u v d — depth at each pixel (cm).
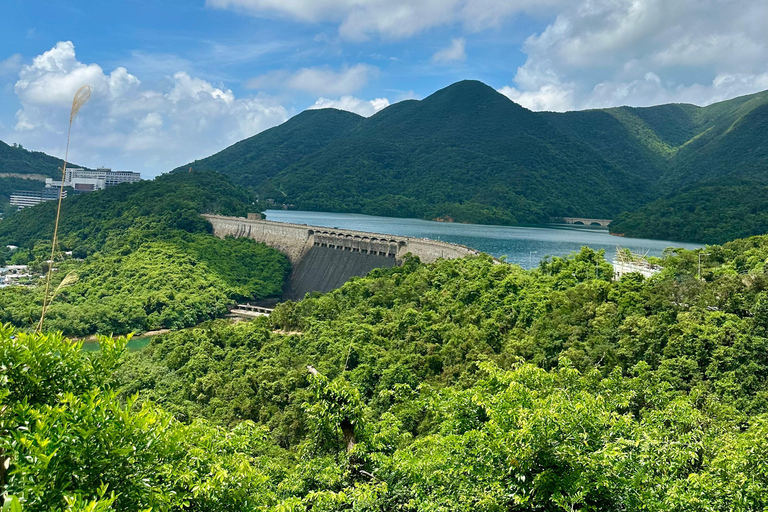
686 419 4409
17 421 2436
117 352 3075
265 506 3127
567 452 3044
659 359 7981
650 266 14788
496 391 4244
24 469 2158
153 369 12656
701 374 7419
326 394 4172
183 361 12988
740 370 7250
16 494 2106
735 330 7825
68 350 2898
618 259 16338
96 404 2553
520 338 9975
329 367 10438
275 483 4194
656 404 5275
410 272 16725
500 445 3206
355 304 14912
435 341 10981
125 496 2473
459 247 18962
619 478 3033
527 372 4209
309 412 4197
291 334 13775
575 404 3459
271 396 9994
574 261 13725
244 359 12488
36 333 2839
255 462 4178
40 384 2694
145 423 2648
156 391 11512
